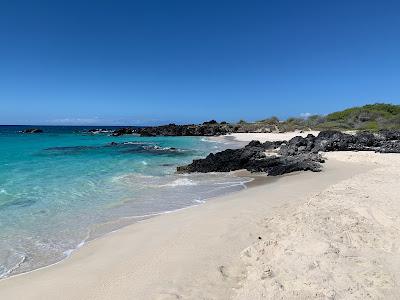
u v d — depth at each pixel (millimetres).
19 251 10523
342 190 13688
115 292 7344
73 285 7883
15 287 8023
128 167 29438
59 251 10523
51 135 96875
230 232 10594
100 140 74250
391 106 87812
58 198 17375
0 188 19469
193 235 10633
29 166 29344
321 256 7773
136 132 99438
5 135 92250
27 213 14609
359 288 6449
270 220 11344
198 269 8141
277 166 25531
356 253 7895
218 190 19578
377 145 35688
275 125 95438
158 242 10406
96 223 13266
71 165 30516
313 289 6520
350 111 90312
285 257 8000
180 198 17547
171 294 7008
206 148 51188
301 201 13695
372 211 10602
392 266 7242
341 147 33875
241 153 28797
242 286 7141
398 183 14758
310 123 92125
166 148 50625
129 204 16297
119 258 9438
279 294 6523
